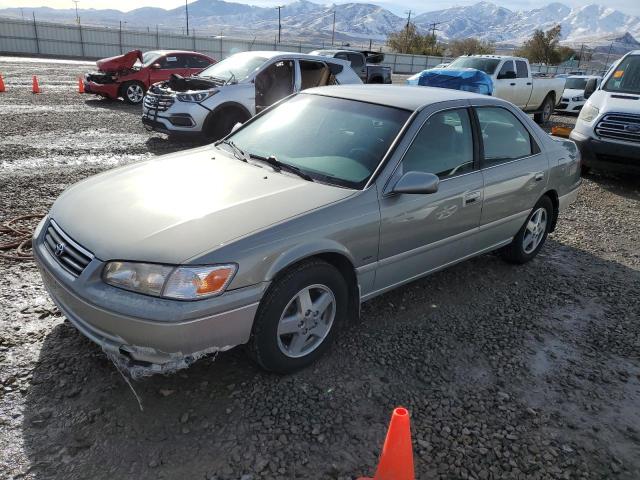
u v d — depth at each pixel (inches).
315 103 163.6
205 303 100.3
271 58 382.9
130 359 103.7
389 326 149.2
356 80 419.8
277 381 120.5
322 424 108.4
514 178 172.7
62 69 979.9
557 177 196.4
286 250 110.4
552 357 140.6
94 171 287.0
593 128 334.3
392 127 143.0
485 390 124.0
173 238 104.1
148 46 1718.8
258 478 94.2
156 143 374.6
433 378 126.7
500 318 159.2
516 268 199.3
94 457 96.2
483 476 99.3
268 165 142.9
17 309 142.2
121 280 101.3
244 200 119.6
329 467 98.0
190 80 382.9
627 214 284.4
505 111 177.5
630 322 163.3
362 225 125.2
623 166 329.7
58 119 440.8
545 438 110.3
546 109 651.5
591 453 107.5
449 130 153.3
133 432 102.5
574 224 261.1
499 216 172.6
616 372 136.5
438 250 152.8
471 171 158.1
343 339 140.3
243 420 107.7
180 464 96.0
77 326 108.6
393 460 86.0
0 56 1349.7
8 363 119.3
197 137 358.6
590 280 193.3
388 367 129.5
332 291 124.0
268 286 108.7
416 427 110.1
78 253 109.2
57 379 115.5
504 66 573.0
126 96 565.6
